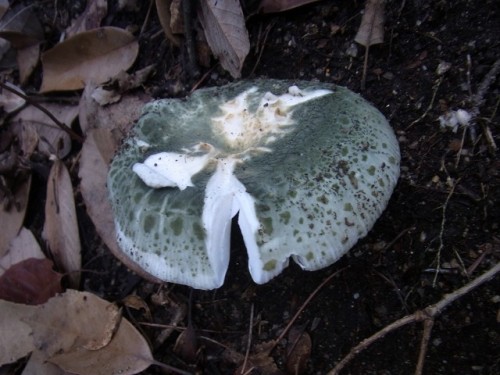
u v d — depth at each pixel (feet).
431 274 0.37
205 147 0.37
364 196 0.32
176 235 0.32
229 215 0.33
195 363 0.42
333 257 0.31
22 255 0.51
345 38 0.46
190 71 0.51
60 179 0.51
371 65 0.45
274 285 0.42
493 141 0.38
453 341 0.36
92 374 0.40
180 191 0.34
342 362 0.35
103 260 0.48
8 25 0.59
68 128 0.53
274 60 0.49
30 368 0.43
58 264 0.49
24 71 0.60
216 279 0.32
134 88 0.52
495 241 0.36
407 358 0.37
